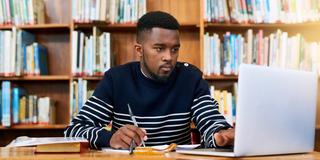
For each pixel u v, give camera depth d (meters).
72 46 3.00
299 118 1.31
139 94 1.80
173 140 1.79
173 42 1.68
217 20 3.00
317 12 2.98
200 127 1.69
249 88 1.15
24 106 3.06
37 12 3.14
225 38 3.01
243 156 1.16
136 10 3.04
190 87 1.82
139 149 1.32
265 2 3.01
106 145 1.43
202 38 3.00
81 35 3.01
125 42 3.32
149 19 1.71
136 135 1.41
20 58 3.01
